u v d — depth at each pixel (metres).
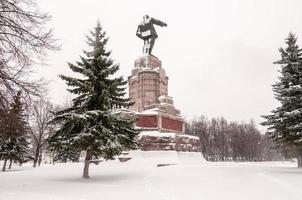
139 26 51.44
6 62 10.52
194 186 16.27
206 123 86.44
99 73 21.44
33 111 11.70
